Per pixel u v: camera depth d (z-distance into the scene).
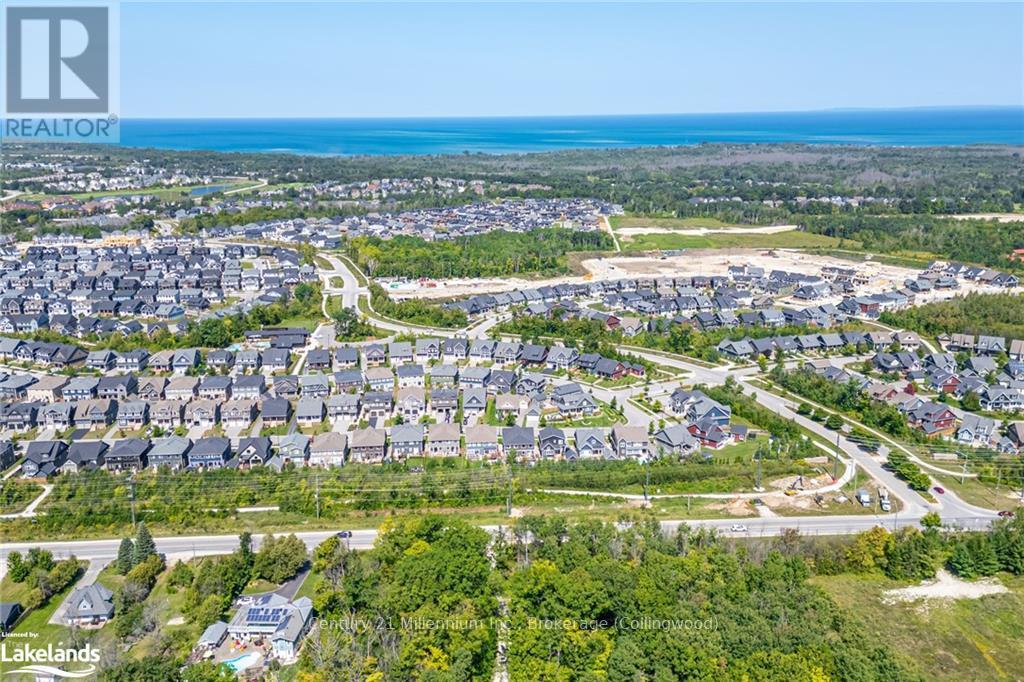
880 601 87.81
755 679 70.31
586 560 86.50
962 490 111.94
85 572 90.81
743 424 134.25
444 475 114.69
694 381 155.12
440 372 151.38
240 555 89.75
